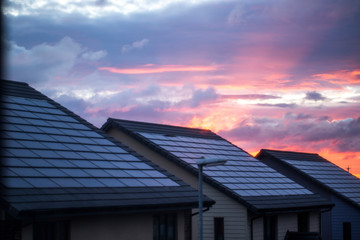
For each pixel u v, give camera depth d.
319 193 40.66
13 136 17.42
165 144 29.23
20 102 20.16
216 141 34.69
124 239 17.34
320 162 46.59
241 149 35.75
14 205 13.36
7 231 13.80
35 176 15.67
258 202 26.75
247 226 26.28
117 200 16.66
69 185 16.16
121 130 29.33
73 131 20.48
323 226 40.28
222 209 26.58
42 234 14.64
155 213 18.92
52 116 20.64
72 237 15.41
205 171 27.92
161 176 20.97
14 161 15.95
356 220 40.41
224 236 26.33
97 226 16.34
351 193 41.91
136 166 20.64
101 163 19.12
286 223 29.67
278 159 41.41
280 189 31.14
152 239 18.61
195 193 21.02
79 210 14.94
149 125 31.22
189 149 30.47
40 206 13.92
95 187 16.95
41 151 17.48
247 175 30.67
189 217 21.06
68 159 17.98
